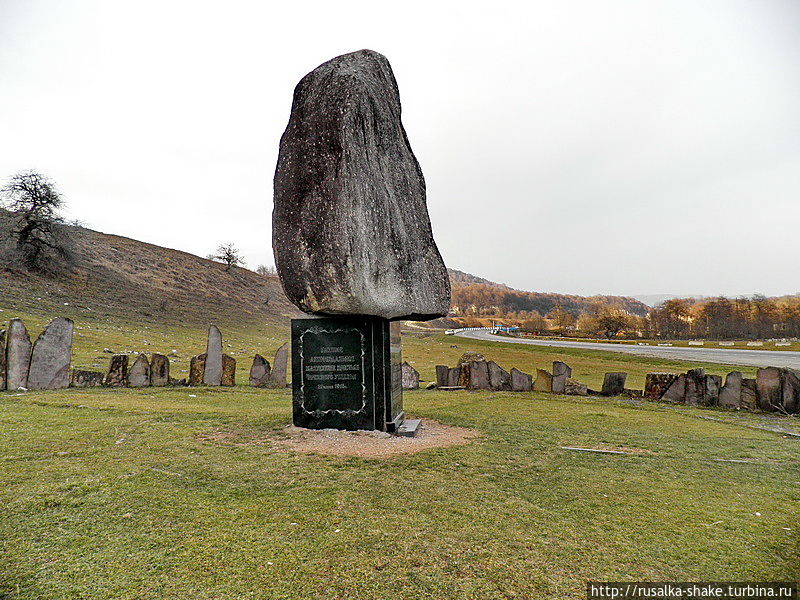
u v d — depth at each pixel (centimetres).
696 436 931
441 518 498
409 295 909
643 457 759
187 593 355
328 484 593
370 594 361
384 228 862
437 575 389
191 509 503
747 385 1302
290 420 954
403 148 1052
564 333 10544
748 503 559
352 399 873
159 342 3372
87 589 356
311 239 800
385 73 1020
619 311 10444
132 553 408
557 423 1038
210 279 7962
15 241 5238
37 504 500
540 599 360
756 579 394
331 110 829
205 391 1447
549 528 481
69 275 5291
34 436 776
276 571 388
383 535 455
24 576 370
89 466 629
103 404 1104
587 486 610
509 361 3234
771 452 809
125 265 6744
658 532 476
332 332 878
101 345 2703
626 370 2553
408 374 1725
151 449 722
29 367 1352
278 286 9762
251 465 662
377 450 757
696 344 6119
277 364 1623
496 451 773
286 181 849
